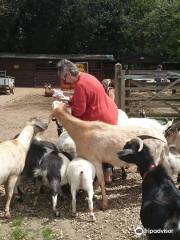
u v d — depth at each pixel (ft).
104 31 90.94
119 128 12.66
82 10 87.81
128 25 88.58
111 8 90.17
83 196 13.38
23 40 89.76
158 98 24.66
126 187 14.32
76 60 76.84
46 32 88.99
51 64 75.87
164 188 8.25
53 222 11.75
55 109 13.02
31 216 12.15
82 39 89.76
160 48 81.87
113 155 12.46
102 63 77.97
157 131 12.94
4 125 27.76
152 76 24.79
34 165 12.67
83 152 12.77
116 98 23.84
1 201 13.25
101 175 12.62
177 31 79.92
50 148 13.01
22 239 10.25
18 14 87.76
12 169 12.03
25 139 12.69
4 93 54.08
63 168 12.34
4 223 11.68
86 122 12.78
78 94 13.15
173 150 14.21
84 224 11.60
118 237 10.80
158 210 7.98
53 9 87.15
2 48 90.12
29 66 75.46
